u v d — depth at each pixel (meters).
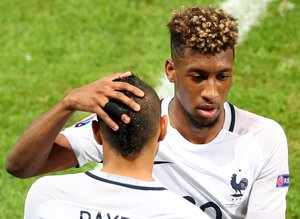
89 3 22.44
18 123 17.92
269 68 19.42
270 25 20.72
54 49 20.70
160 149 9.71
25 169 9.26
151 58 20.08
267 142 9.79
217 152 9.72
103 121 7.98
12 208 15.16
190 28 9.05
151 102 7.99
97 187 7.93
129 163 7.95
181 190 9.81
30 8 22.50
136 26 21.33
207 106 9.24
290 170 16.11
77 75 19.64
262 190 9.87
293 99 18.44
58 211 7.87
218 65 9.05
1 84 19.48
